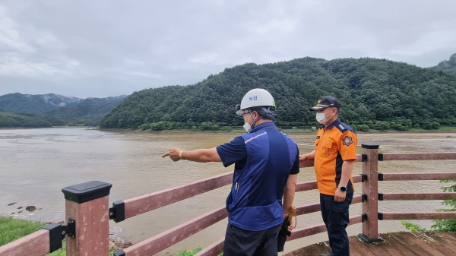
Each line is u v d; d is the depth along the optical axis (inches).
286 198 71.7
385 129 2603.3
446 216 122.5
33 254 42.6
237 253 60.2
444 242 116.9
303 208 105.8
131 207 58.5
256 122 68.1
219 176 83.6
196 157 64.0
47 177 679.7
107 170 749.3
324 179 95.9
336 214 93.7
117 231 346.6
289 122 2785.4
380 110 2881.4
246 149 59.9
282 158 61.4
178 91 4146.2
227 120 2999.5
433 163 731.4
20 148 1370.6
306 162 109.6
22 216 422.9
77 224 48.6
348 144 88.4
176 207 422.3
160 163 845.2
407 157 117.5
